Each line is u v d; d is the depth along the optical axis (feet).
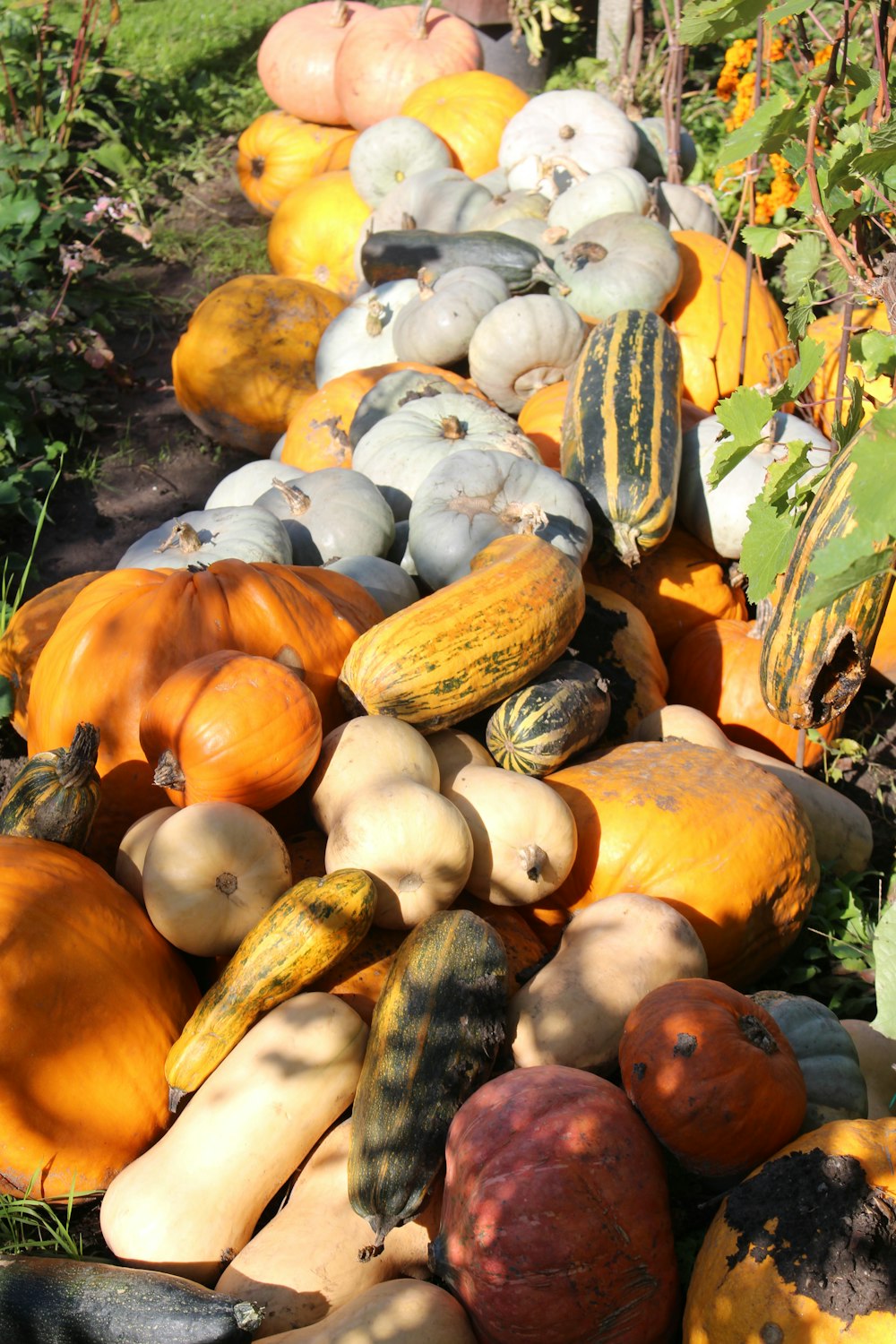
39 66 26.07
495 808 9.65
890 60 11.10
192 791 9.29
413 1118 7.90
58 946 8.39
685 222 19.48
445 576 12.29
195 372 18.78
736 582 14.35
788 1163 7.21
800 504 8.58
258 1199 8.09
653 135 21.59
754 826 10.37
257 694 9.22
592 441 13.37
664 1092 7.65
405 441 14.07
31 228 21.97
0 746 13.61
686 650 13.83
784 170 20.07
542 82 29.63
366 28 24.72
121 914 8.91
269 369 18.60
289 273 22.34
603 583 14.21
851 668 9.21
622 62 25.99
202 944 8.89
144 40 34.45
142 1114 8.49
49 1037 8.15
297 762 9.35
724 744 12.07
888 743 14.07
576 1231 7.13
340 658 10.88
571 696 10.80
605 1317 7.14
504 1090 7.82
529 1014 8.75
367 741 9.68
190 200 27.20
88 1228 8.58
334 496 13.23
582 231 17.61
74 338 20.33
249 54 34.22
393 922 9.22
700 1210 7.98
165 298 23.58
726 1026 7.89
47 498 17.63
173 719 9.24
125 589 10.89
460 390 15.74
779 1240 6.81
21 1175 8.05
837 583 5.82
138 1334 7.18
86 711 10.19
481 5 28.27
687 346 17.15
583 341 15.58
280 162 25.30
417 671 10.16
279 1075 8.07
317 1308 7.59
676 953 9.09
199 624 10.24
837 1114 8.59
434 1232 8.03
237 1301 7.26
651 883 10.16
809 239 10.58
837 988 10.96
